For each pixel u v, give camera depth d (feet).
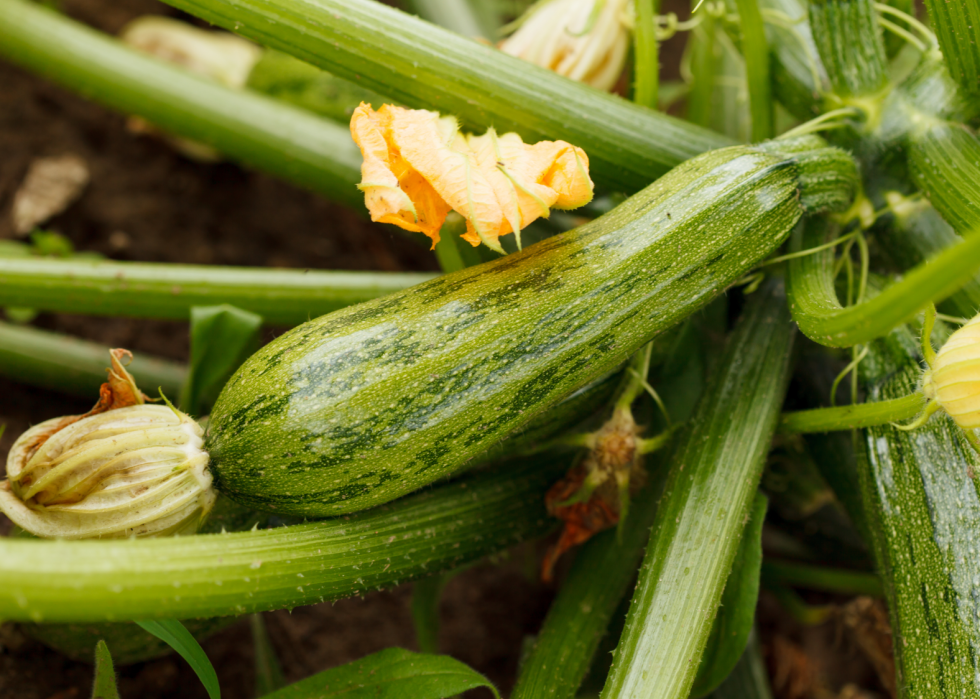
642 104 1.80
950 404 1.43
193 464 1.51
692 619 1.51
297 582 1.48
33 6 2.20
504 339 1.49
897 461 1.59
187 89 2.15
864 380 1.68
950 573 1.52
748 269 1.57
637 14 1.77
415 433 1.47
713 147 1.76
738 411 1.64
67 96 2.52
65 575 1.31
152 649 1.71
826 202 1.63
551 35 1.89
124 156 2.54
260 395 1.48
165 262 2.48
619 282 1.51
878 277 1.79
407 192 1.51
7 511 1.49
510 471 1.71
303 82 2.25
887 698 2.23
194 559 1.41
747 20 1.76
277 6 1.62
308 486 1.48
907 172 1.73
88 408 2.18
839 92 1.75
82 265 1.92
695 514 1.57
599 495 1.71
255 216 2.60
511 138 1.52
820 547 2.10
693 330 1.82
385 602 2.13
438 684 1.51
